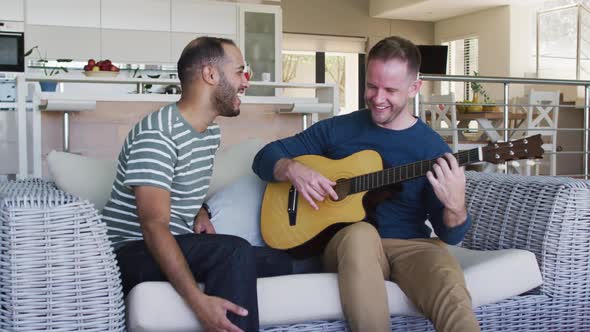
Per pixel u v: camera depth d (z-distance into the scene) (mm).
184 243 1588
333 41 10656
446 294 1599
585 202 1896
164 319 1537
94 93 3301
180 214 1710
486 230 2098
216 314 1481
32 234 1421
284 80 11016
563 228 1884
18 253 1413
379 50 1863
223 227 1993
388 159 1928
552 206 1896
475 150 1702
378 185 1836
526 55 9945
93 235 1458
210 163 1769
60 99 3107
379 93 1859
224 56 1704
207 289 1549
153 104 3424
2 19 7117
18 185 2049
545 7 9898
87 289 1444
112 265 1486
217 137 1786
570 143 8656
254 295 1545
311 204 1852
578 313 1926
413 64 1863
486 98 6328
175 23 7766
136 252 1615
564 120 8594
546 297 1903
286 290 1637
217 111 1726
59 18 7324
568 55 9656
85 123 3322
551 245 1891
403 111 1936
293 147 2072
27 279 1414
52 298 1426
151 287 1539
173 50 7785
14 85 6828
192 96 1698
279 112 3518
